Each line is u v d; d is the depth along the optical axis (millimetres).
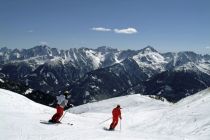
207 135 25016
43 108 38625
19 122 22234
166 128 32281
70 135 19562
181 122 32562
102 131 22625
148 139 20109
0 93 37219
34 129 20797
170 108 45562
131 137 20250
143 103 84562
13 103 35094
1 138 17781
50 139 18250
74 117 35625
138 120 42750
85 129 22766
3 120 22141
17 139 17828
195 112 34406
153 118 40906
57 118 24453
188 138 22688
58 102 24562
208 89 44781
